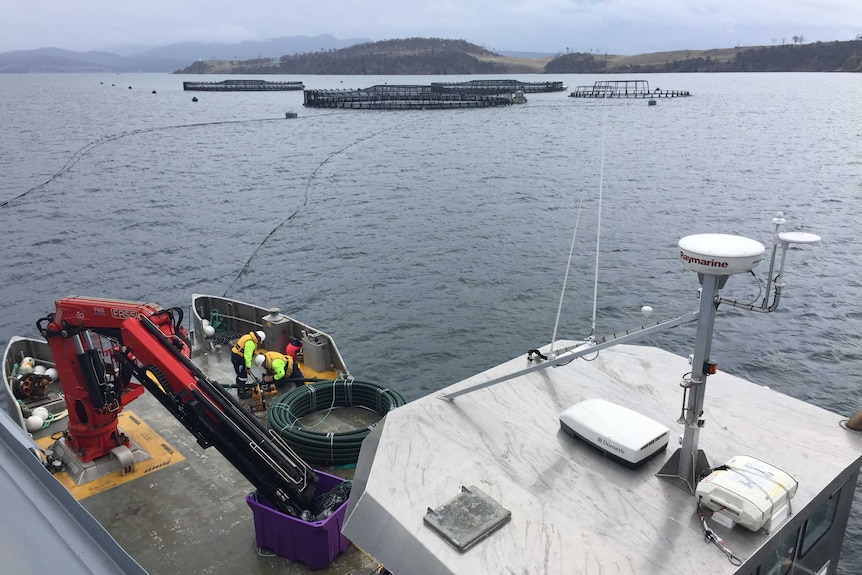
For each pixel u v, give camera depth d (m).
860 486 16.38
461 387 6.93
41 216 46.91
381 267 34.84
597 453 5.75
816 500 5.11
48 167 68.19
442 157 75.06
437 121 119.19
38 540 2.73
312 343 14.62
